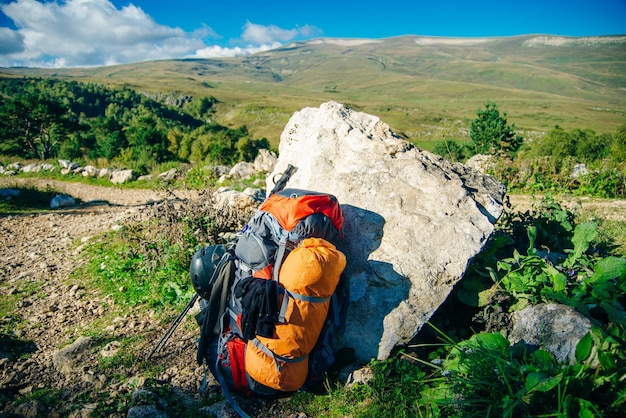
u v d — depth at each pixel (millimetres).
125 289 6191
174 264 6316
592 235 4129
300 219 3768
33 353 4801
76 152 65188
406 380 3467
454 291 4191
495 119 17609
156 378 4117
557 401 2783
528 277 3834
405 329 3744
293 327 3316
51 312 5797
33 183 18188
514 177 11484
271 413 3559
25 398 3943
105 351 4652
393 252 4098
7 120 63719
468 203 4258
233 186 13641
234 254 3873
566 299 3504
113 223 10305
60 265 7621
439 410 3084
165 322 5180
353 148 5172
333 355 3734
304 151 5770
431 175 4523
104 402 3775
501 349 3182
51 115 65062
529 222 5176
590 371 2877
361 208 4535
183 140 65500
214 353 3746
